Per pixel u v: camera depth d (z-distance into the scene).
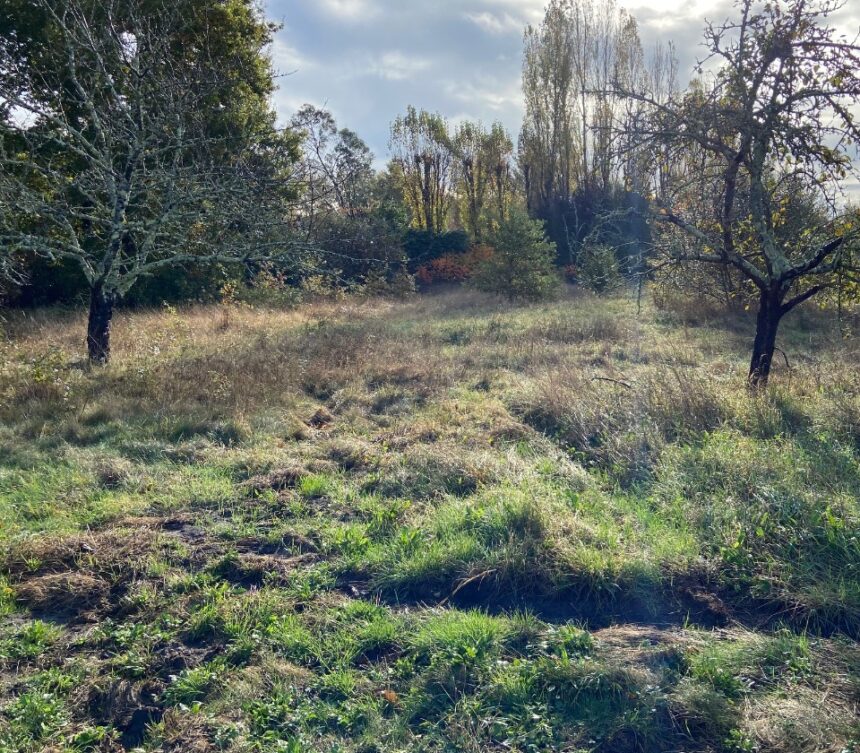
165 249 10.84
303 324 15.18
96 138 11.20
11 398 7.88
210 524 5.06
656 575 4.12
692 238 8.30
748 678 3.27
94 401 7.87
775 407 6.76
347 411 8.03
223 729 3.06
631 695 3.13
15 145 14.66
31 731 3.09
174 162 10.57
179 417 7.38
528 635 3.64
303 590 4.12
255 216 10.80
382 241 21.31
